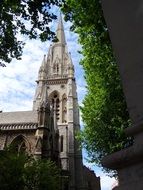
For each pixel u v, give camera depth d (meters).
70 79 82.00
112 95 18.98
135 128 1.85
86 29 16.48
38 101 73.38
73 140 69.31
